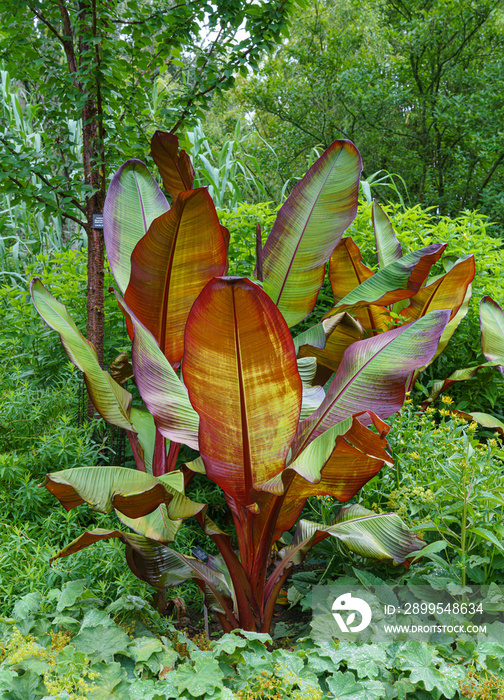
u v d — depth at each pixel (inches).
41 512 116.0
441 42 476.4
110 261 123.3
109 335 163.6
